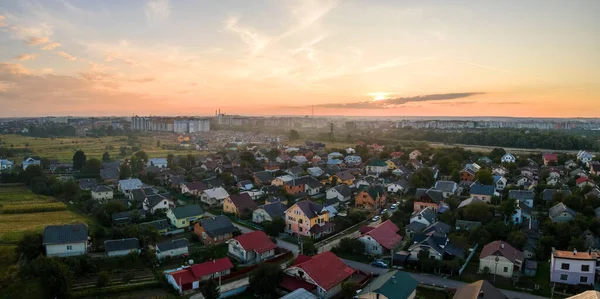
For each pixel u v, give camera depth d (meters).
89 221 78.38
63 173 127.44
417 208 84.94
